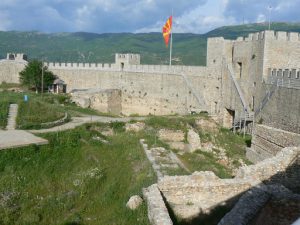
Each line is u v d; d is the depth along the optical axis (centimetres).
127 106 6406
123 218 1891
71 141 3112
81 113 4672
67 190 2445
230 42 5128
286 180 2297
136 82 6228
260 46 4456
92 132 3506
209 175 2077
